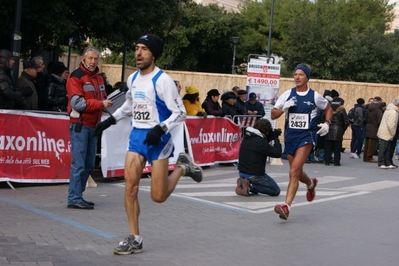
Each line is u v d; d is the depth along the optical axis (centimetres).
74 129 905
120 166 1227
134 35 1625
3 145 1034
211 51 4819
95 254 658
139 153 650
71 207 906
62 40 1570
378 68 3947
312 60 4000
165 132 621
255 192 1107
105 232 761
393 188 1330
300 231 836
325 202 1088
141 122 646
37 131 1079
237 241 759
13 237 708
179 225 835
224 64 4931
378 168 1812
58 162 1112
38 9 1390
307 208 1016
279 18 4647
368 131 1991
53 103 1187
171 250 697
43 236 722
